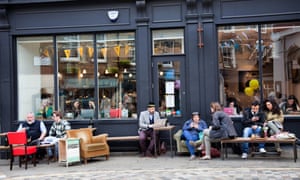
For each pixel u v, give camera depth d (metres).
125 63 11.80
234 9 11.12
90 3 11.66
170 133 10.59
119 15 11.56
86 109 11.97
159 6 11.41
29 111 12.23
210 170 8.59
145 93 11.44
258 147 10.52
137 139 10.98
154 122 10.88
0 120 11.84
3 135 10.91
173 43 11.54
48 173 9.02
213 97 11.16
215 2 11.20
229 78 11.41
